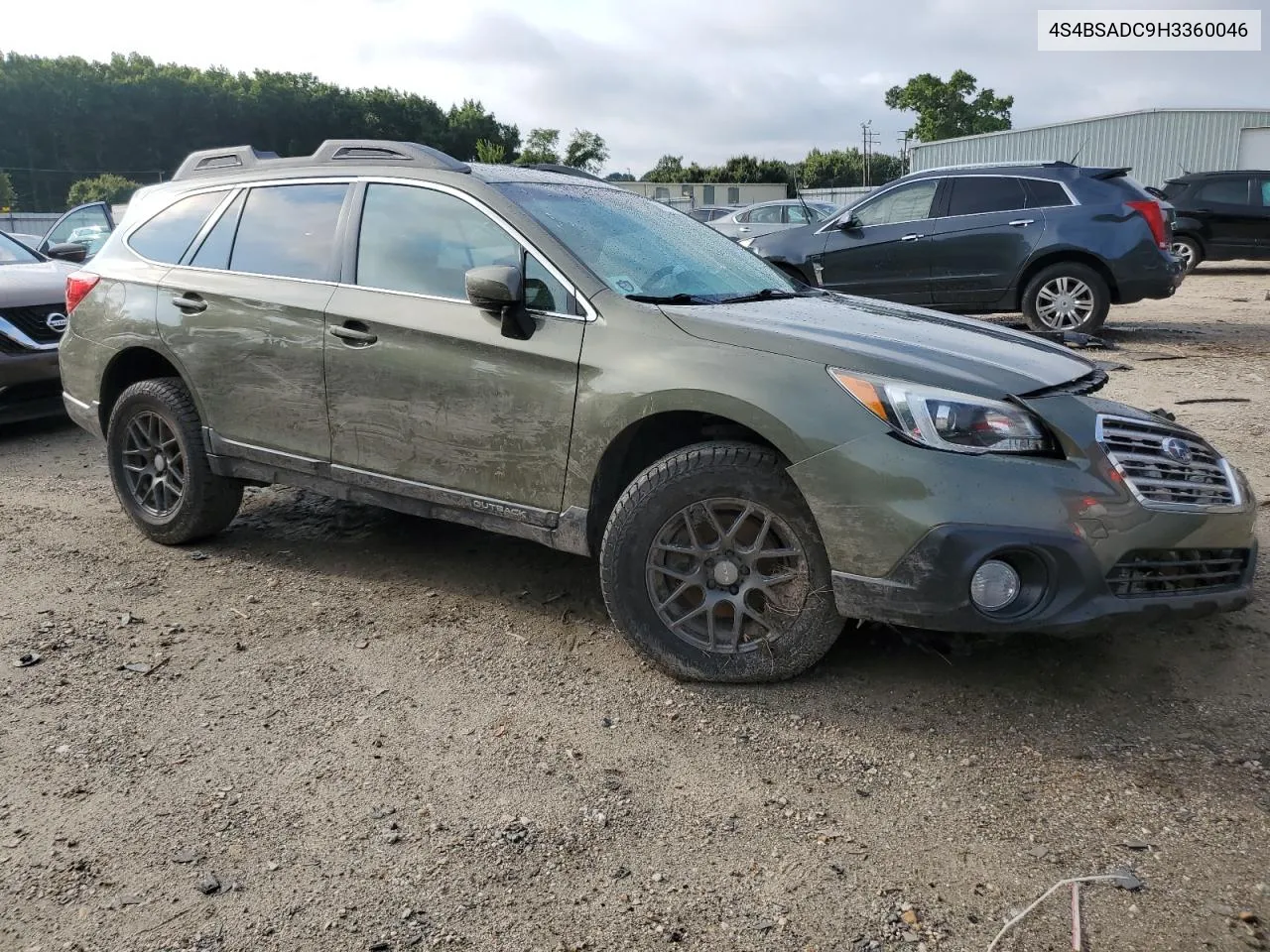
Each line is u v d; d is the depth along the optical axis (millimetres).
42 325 7031
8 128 91500
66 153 95250
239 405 4371
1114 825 2639
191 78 102375
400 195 4059
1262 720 3127
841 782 2855
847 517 3043
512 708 3295
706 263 4168
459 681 3482
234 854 2561
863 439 3025
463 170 3996
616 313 3463
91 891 2426
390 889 2436
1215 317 12305
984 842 2586
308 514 5359
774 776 2891
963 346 3443
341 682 3479
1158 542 2996
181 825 2680
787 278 4531
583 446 3463
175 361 4535
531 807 2756
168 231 4789
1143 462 3070
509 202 3791
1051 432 3020
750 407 3150
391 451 3951
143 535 5012
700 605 3383
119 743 3088
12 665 3600
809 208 20891
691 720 3201
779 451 3229
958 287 10477
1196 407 7191
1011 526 2910
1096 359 9180
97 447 7039
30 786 2855
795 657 3283
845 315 3777
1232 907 2328
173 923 2316
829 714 3211
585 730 3154
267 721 3221
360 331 3945
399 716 3250
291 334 4145
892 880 2451
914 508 2951
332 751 3045
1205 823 2639
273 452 4312
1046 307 10148
